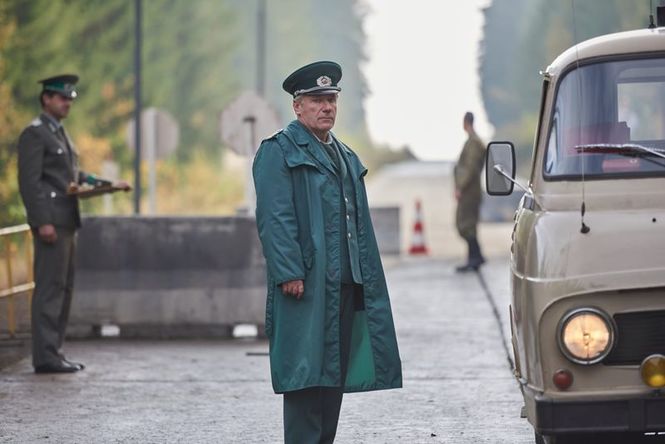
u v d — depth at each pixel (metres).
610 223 13.87
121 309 27.77
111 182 23.17
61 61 66.88
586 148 14.80
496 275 39.66
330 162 15.10
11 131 60.31
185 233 27.73
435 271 42.84
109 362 24.56
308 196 14.95
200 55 97.50
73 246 23.47
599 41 15.60
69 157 23.14
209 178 94.06
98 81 76.44
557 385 13.31
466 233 41.59
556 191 14.64
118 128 78.19
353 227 15.08
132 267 27.78
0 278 30.97
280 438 18.05
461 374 23.00
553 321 13.38
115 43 79.38
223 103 99.12
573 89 15.29
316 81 15.13
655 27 16.42
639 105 15.17
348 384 15.17
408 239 65.75
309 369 14.66
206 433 18.42
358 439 17.97
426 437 18.02
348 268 15.02
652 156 14.67
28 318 27.25
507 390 21.42
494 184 15.70
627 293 13.29
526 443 17.56
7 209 54.97
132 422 19.19
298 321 14.80
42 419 19.44
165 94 86.12
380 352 15.06
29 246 27.73
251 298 27.69
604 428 13.20
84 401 20.78
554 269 13.50
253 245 27.72
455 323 29.62
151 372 23.45
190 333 27.80
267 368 23.83
